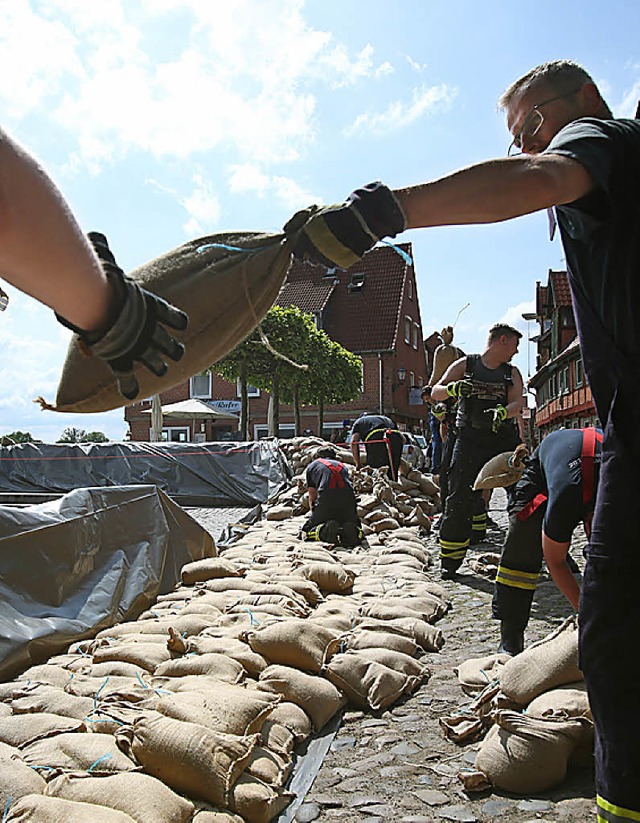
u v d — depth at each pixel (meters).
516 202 1.38
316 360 29.17
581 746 3.00
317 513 8.85
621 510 1.70
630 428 1.70
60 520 4.92
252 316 1.32
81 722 3.03
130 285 1.06
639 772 1.65
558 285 38.97
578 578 6.63
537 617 5.67
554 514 3.15
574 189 1.46
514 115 2.03
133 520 5.89
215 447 16.03
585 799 2.80
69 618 4.66
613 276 1.63
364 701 3.86
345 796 2.91
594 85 1.95
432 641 4.89
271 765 2.94
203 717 2.91
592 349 1.75
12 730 2.93
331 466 9.09
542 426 50.59
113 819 2.24
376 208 1.26
